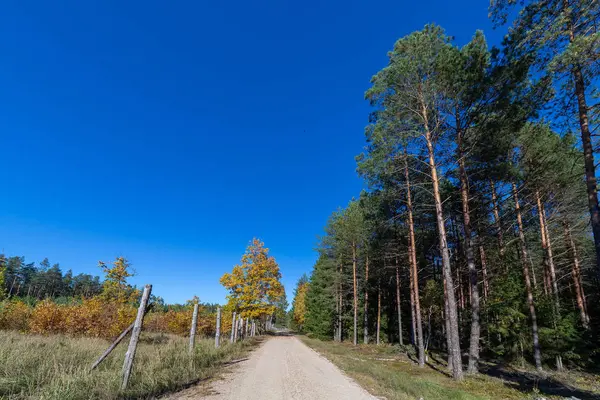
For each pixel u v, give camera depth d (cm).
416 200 1939
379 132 1347
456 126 1379
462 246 2114
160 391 669
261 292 2750
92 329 1506
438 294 2144
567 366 1588
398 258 2334
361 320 3391
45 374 651
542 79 873
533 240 2153
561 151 1335
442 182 1672
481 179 1533
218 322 1562
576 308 2091
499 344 1805
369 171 1458
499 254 1927
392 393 772
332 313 3616
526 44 855
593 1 712
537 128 1107
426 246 2433
